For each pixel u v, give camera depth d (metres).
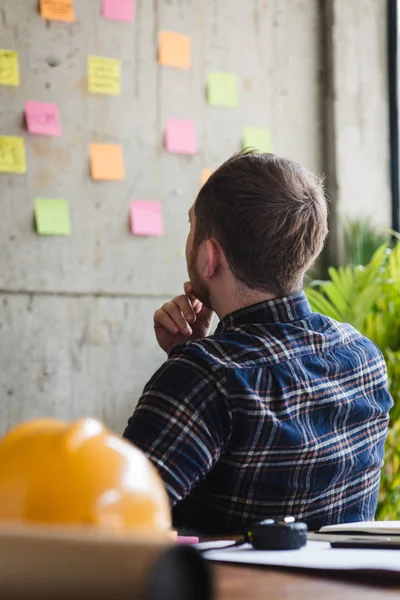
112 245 3.59
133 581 0.38
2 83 3.36
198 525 1.29
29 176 3.41
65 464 0.51
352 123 4.21
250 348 1.28
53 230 3.42
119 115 3.63
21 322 3.36
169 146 3.74
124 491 0.52
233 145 3.94
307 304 1.39
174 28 3.80
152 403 1.22
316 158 4.19
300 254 1.37
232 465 1.24
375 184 4.26
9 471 0.52
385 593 0.76
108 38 3.62
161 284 3.70
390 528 1.05
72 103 3.52
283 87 4.10
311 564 0.87
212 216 1.38
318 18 4.22
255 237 1.34
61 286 3.45
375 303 3.32
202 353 1.25
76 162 3.52
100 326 3.54
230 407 1.23
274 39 4.09
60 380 3.43
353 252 4.05
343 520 1.34
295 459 1.27
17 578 0.39
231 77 3.95
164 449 1.19
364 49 4.26
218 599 0.72
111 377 3.55
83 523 0.50
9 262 3.35
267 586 0.79
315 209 1.39
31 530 0.41
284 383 1.27
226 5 3.95
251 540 1.04
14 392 3.33
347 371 1.37
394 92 4.30
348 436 1.34
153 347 3.65
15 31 3.40
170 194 3.75
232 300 1.37
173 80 3.78
